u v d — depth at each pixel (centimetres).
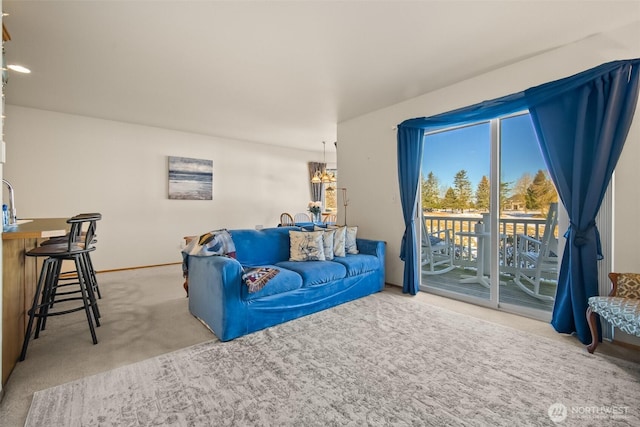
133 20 218
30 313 203
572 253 234
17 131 413
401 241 385
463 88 324
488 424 141
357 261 338
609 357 203
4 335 171
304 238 340
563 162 244
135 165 508
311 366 192
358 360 200
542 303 306
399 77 316
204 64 288
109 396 161
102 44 251
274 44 252
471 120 310
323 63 286
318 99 382
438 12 209
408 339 231
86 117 463
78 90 354
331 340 230
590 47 239
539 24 222
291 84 335
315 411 150
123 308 306
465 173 356
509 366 192
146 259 520
